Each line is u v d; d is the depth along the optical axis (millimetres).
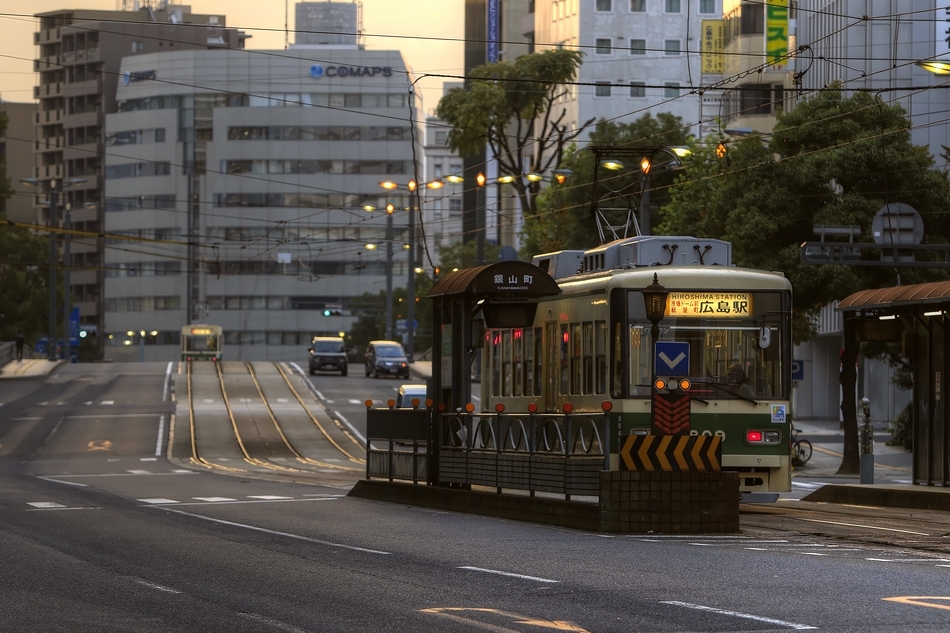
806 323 121812
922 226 102875
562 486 53531
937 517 58938
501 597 30219
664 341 55438
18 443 140250
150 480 96250
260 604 29984
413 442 68812
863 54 155875
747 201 112000
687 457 48594
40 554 41812
